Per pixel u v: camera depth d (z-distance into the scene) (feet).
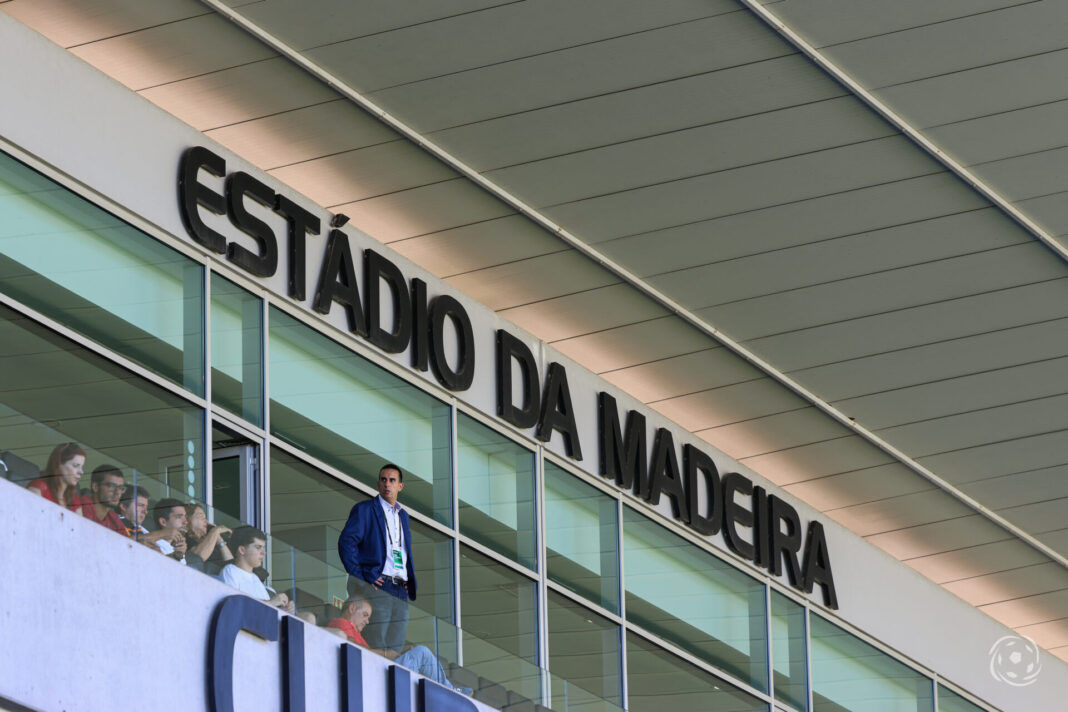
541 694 66.28
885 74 75.66
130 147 66.95
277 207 72.84
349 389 74.74
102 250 65.10
